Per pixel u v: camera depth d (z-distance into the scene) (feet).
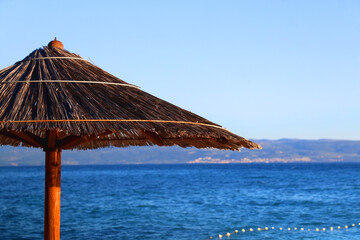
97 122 14.51
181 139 19.69
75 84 16.70
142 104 16.62
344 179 193.06
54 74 16.94
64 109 14.93
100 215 66.39
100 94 16.44
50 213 17.29
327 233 49.98
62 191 124.47
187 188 138.62
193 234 49.90
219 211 72.02
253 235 49.16
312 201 88.74
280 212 70.64
